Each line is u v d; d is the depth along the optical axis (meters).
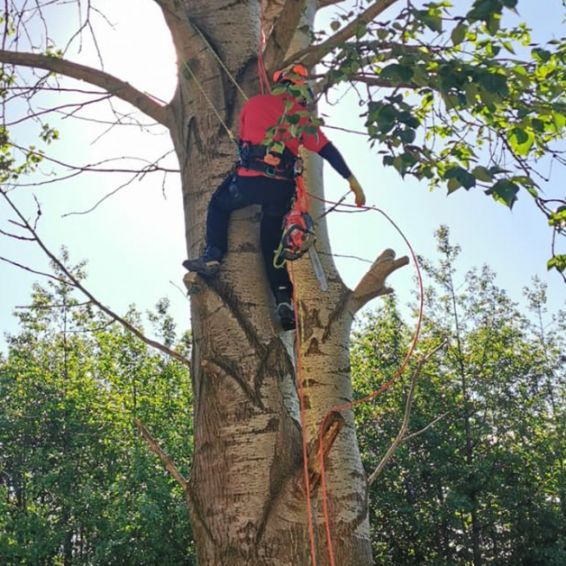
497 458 27.62
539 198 5.12
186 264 4.73
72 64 5.92
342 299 8.07
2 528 26.03
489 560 27.38
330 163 4.57
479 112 5.48
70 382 32.00
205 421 4.60
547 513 26.67
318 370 7.96
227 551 4.30
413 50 4.36
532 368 29.75
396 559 27.67
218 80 5.28
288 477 4.39
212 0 5.53
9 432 29.94
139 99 5.74
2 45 6.14
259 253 4.84
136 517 25.38
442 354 29.61
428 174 4.38
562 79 5.74
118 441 30.39
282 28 4.97
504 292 30.94
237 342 4.64
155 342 5.14
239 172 4.62
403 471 27.25
